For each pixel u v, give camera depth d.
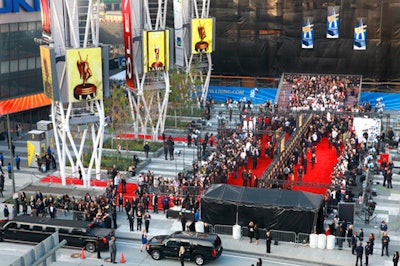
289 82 97.00
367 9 94.56
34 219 52.66
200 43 87.62
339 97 89.69
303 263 48.59
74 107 68.88
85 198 57.66
